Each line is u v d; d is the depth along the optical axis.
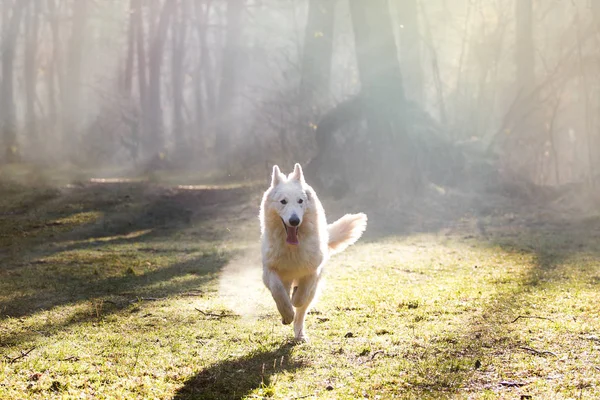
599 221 17.14
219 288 10.58
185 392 5.82
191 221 19.62
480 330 7.43
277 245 7.24
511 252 13.33
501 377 5.90
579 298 8.91
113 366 6.54
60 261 13.45
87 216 19.73
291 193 7.18
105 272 12.16
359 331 7.61
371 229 17.25
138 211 20.72
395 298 9.22
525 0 29.34
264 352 6.96
